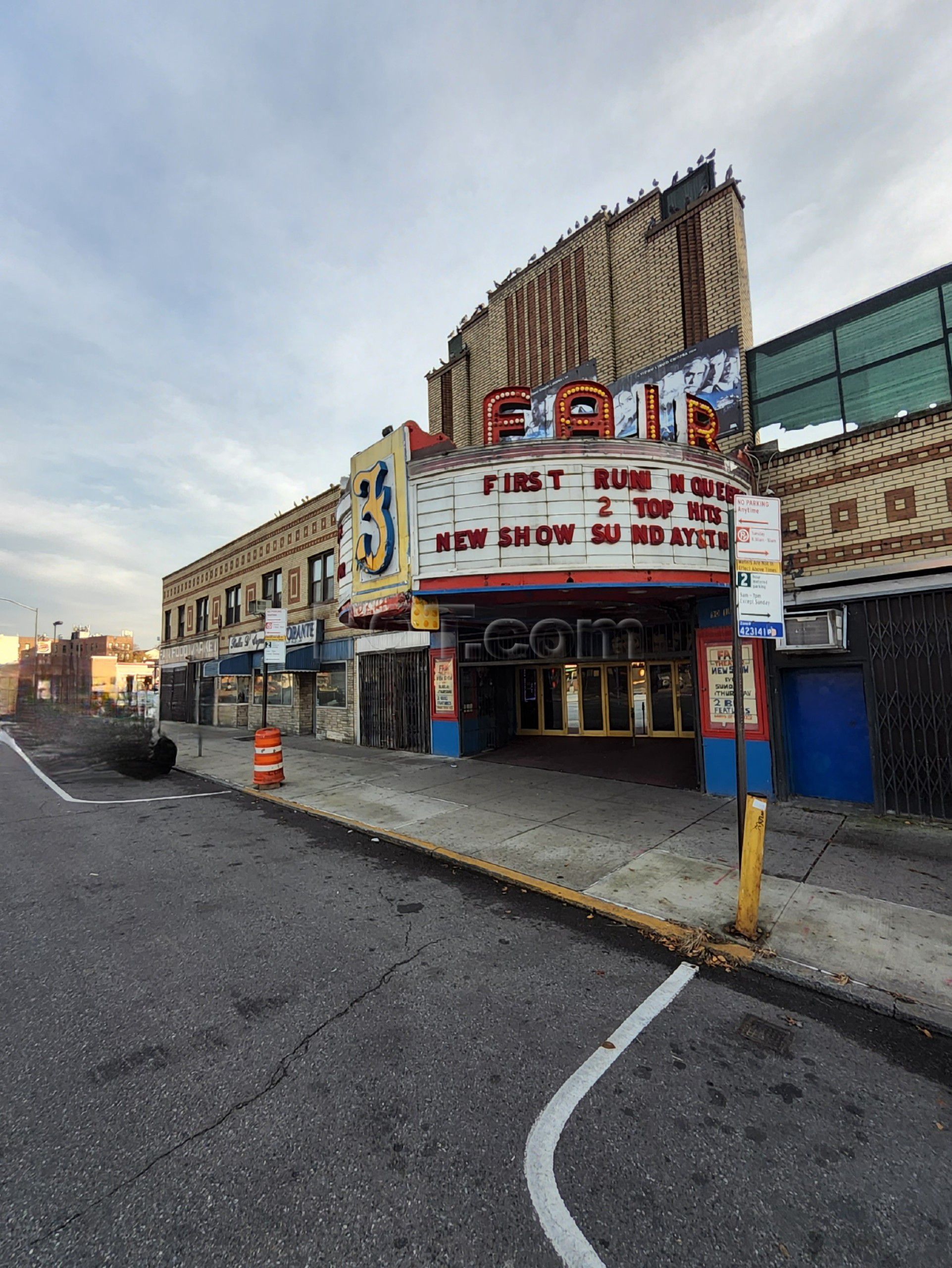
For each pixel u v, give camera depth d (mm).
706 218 9875
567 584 6832
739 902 4465
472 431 14328
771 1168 2424
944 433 7016
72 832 7918
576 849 6562
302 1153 2498
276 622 12477
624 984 3910
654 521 6906
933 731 7016
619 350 11164
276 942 4547
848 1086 2939
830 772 7902
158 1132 2613
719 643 8578
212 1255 2033
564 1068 3062
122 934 4719
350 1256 2033
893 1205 2248
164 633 32031
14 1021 3502
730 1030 3408
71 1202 2248
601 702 13812
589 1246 2078
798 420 8477
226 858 6703
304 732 19156
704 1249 2068
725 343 9320
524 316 13148
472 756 12953
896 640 7238
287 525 20078
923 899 4961
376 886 5773
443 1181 2350
